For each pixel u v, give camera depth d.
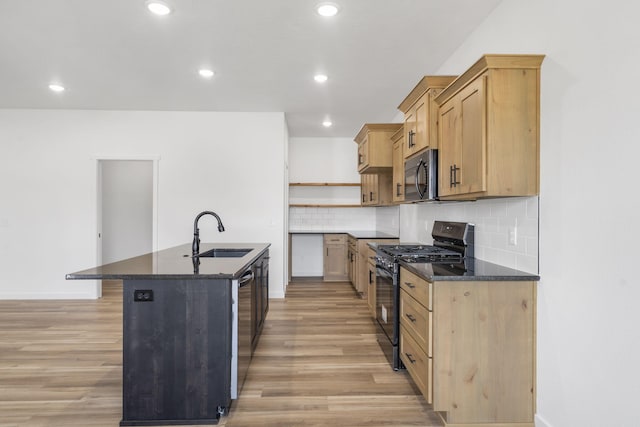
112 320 4.00
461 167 2.26
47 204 4.89
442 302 2.02
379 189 4.99
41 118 4.87
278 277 5.05
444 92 2.46
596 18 1.59
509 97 1.96
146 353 2.08
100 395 2.43
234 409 2.27
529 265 2.07
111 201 6.61
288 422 2.14
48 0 2.36
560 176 1.82
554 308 1.87
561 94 1.81
